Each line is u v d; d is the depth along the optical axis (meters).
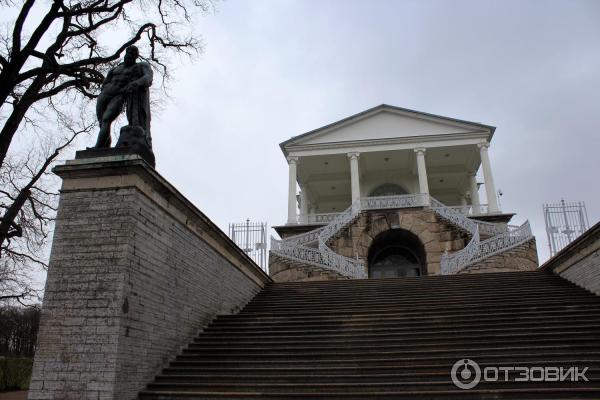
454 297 11.73
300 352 8.66
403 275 24.52
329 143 31.70
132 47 9.20
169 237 9.07
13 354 38.22
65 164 8.13
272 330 9.99
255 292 14.33
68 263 7.59
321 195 38.41
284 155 33.69
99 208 7.87
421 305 11.14
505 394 6.62
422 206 23.73
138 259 7.86
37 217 16.86
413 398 6.75
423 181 29.88
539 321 9.34
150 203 8.41
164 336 8.53
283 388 7.27
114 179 8.01
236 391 7.37
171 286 8.99
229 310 12.04
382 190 35.50
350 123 32.38
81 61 14.75
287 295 13.87
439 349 8.25
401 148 31.03
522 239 19.56
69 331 7.13
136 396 7.36
